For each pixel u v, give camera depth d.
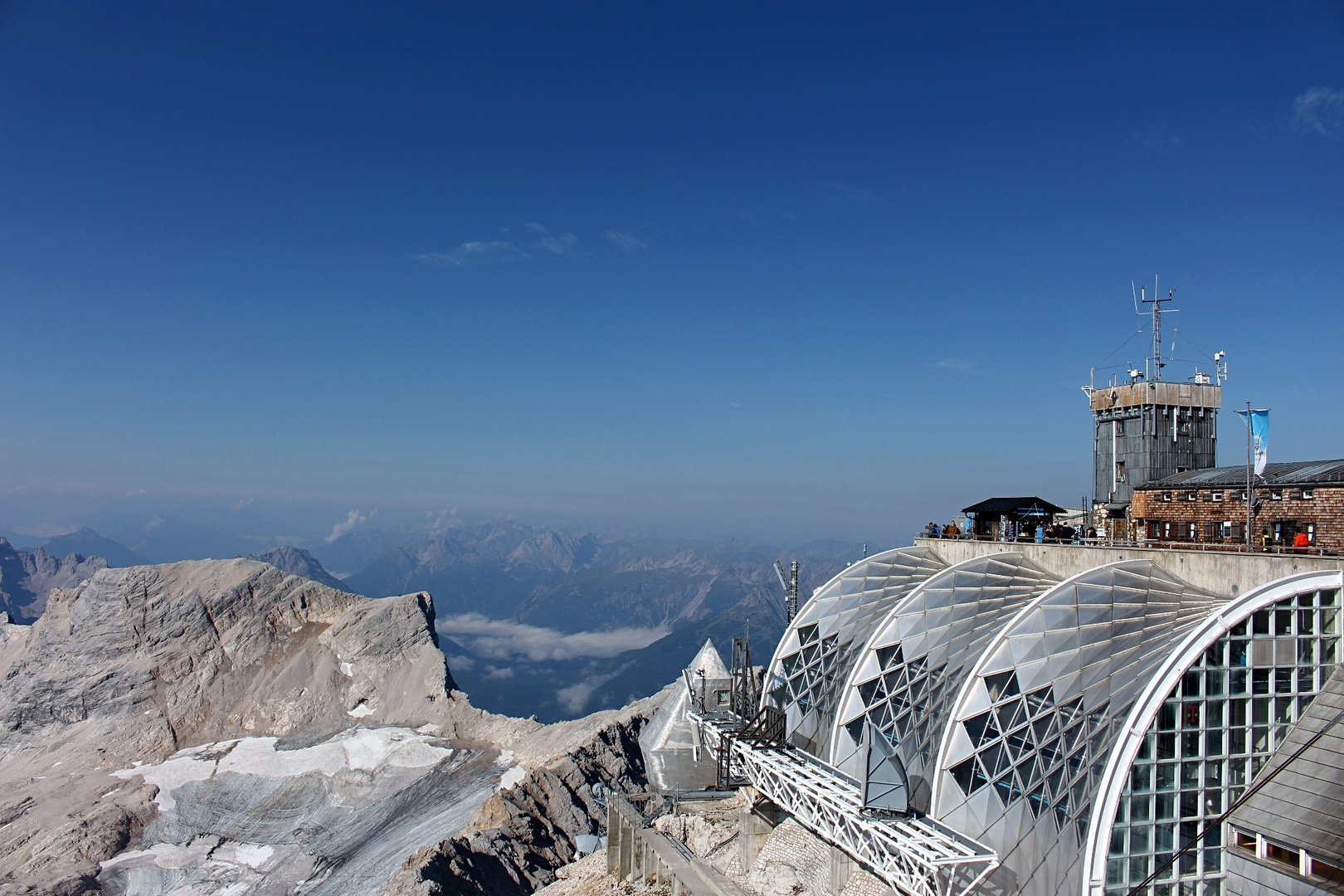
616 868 71.88
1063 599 41.97
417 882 91.38
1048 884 34.84
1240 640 34.09
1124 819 32.59
